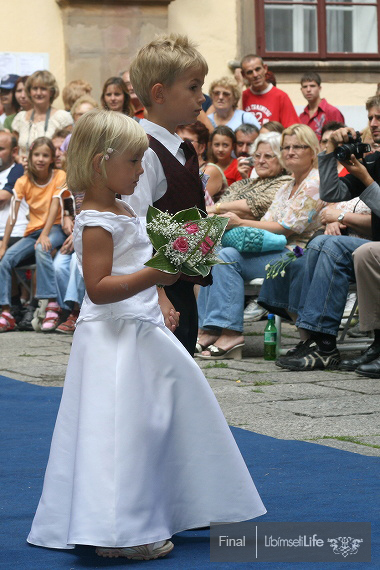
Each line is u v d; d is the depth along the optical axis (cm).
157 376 483
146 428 473
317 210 1132
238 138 1491
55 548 493
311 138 1136
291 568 455
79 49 1894
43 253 1407
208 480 489
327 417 797
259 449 692
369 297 970
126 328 481
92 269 472
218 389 920
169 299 593
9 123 1753
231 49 1991
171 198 573
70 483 486
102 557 477
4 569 463
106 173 476
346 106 2044
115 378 474
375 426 763
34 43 1900
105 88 1576
